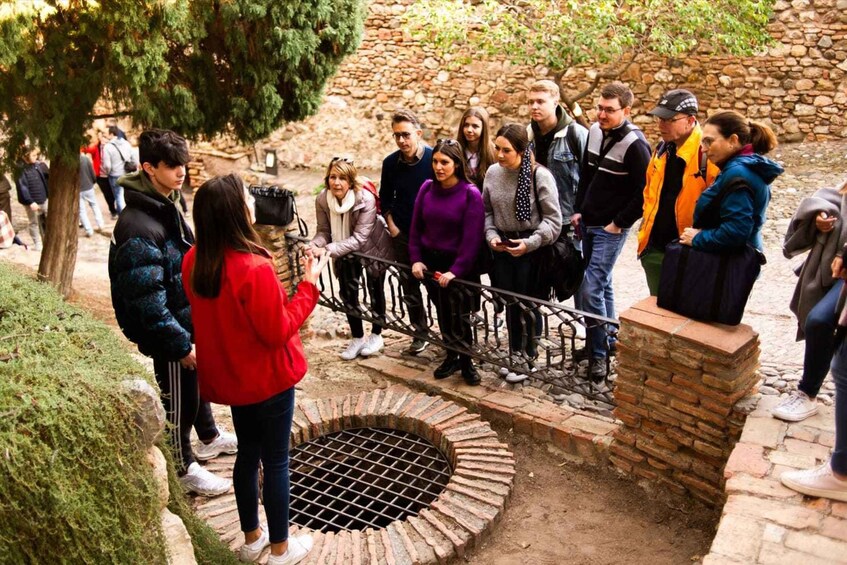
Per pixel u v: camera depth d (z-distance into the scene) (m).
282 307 2.84
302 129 13.86
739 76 10.90
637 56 11.32
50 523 2.14
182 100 6.38
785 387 4.45
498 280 4.73
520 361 4.83
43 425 2.15
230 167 13.91
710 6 9.39
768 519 2.88
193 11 6.25
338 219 5.21
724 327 3.73
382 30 12.80
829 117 10.61
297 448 4.49
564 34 9.73
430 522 3.69
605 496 4.01
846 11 10.12
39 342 2.49
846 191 3.32
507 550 3.63
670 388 3.82
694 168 4.05
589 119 11.93
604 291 4.88
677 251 3.79
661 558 3.54
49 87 5.86
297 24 6.63
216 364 2.95
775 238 8.23
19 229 11.22
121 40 5.71
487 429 4.38
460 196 4.57
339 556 3.47
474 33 12.01
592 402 4.66
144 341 3.32
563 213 4.86
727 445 3.70
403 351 5.51
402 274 5.06
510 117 12.42
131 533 2.37
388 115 13.27
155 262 3.15
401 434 4.60
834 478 2.94
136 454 2.46
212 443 4.09
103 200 13.16
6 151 6.29
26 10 5.21
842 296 3.08
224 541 3.46
